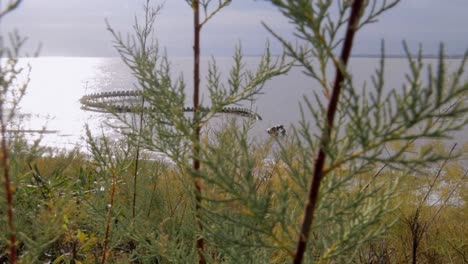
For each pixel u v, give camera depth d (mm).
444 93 1032
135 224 2598
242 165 1434
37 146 1928
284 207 1400
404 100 1095
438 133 1104
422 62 1031
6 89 1573
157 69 2166
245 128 2615
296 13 1234
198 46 2262
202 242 2305
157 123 2213
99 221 2789
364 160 1336
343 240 1581
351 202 1585
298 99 1330
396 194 1611
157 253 2377
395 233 3543
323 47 1299
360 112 1154
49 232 1928
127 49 2195
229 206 1436
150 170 3486
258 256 2107
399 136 1122
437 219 4145
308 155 1437
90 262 2811
